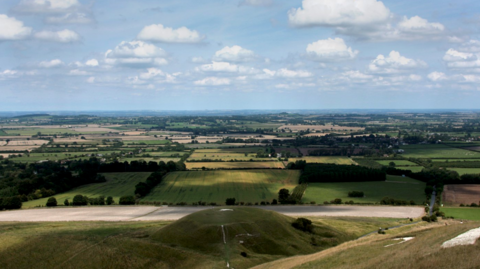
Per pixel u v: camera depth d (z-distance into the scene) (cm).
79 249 7794
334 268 5616
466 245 5050
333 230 9662
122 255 7469
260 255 7719
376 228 10325
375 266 5122
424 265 4691
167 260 7338
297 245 8525
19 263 7388
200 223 8756
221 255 7456
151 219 11944
